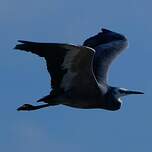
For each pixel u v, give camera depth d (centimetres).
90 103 1862
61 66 1766
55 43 1712
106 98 1897
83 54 1745
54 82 1798
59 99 1823
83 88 1830
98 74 1956
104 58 2017
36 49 1733
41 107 1830
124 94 1939
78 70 1784
